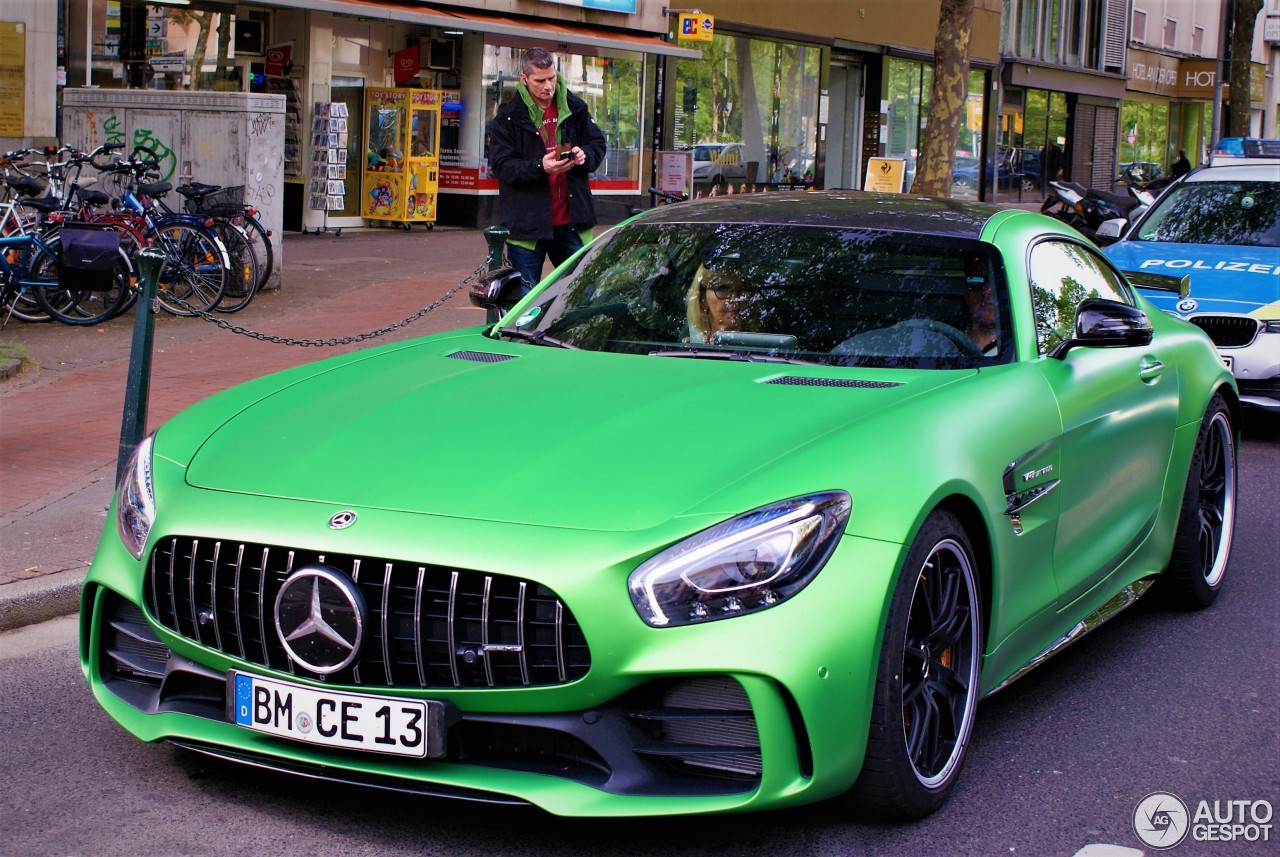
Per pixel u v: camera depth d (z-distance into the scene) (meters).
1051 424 3.97
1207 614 5.45
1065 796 3.67
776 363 4.06
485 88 22.11
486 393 3.82
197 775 3.67
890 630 3.17
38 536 5.52
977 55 36.12
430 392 3.86
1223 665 4.82
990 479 3.60
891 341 4.12
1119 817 3.55
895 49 32.50
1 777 3.66
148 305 5.50
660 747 3.09
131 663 3.62
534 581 3.00
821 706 3.02
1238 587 5.83
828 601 3.05
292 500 3.32
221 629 3.30
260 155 13.05
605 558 3.01
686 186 20.72
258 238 12.53
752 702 2.99
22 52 15.72
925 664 3.43
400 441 3.51
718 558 3.02
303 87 19.67
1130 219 11.20
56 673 4.48
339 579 3.11
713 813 3.02
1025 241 4.57
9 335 10.50
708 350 4.20
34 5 15.77
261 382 4.28
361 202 21.27
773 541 3.04
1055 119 40.91
